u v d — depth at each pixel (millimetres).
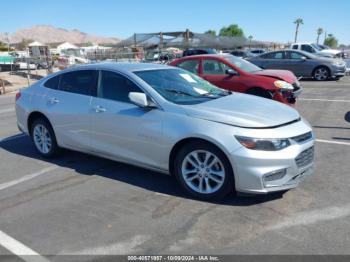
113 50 31734
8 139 7016
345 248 3016
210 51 26828
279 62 17016
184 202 3953
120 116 4441
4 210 3895
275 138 3594
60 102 5203
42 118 5555
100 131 4707
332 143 6094
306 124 4070
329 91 12781
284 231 3293
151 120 4160
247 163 3566
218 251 3029
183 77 4969
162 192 4234
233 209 3738
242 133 3611
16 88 18094
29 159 5676
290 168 3633
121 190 4328
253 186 3605
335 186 4254
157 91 4316
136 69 4730
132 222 3549
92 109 4758
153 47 34344
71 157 5676
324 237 3182
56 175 4906
